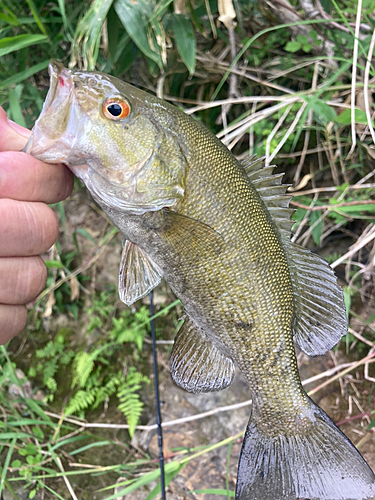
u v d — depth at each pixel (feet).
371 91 1.06
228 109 1.19
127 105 0.57
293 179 1.25
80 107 0.55
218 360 0.69
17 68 1.22
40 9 1.14
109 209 0.61
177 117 0.61
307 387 1.11
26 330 1.37
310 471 0.65
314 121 1.18
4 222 0.48
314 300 0.67
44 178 0.52
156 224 0.61
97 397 1.23
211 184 0.59
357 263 1.11
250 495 0.65
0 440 1.19
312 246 1.22
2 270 0.50
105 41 1.04
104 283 1.37
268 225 0.63
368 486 0.62
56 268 1.34
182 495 1.02
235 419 1.10
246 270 0.61
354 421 1.04
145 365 1.26
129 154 0.58
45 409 1.25
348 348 1.12
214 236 0.59
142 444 1.14
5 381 1.31
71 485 1.10
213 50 1.22
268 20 1.15
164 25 1.02
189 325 0.69
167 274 0.64
